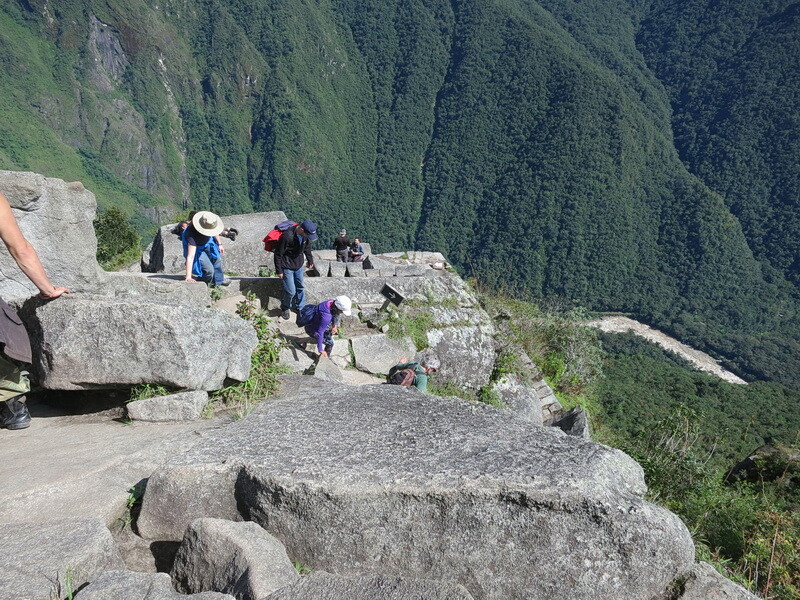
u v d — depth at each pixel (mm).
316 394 4426
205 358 4070
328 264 12789
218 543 2520
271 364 4707
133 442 3588
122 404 4219
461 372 10102
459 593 2273
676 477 8477
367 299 10000
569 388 14250
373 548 2682
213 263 8188
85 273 6047
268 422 3641
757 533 6441
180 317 3957
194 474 2914
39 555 2328
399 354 9305
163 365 3926
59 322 3809
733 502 7695
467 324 10523
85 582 2299
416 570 2660
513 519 2607
